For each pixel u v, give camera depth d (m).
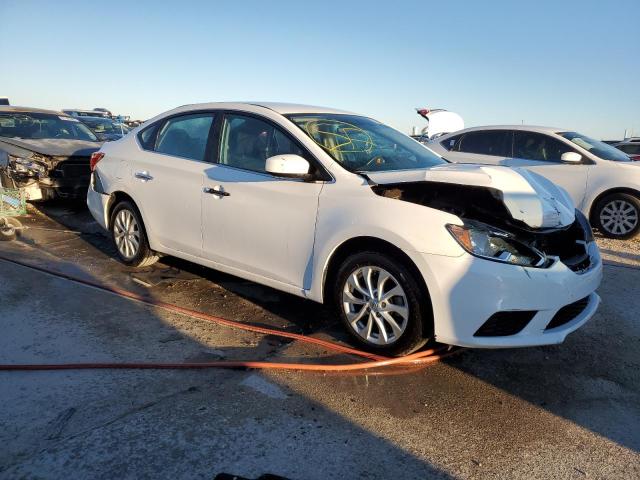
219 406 2.79
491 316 2.96
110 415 2.66
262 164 3.94
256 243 3.88
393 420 2.74
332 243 3.41
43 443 2.41
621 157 7.89
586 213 7.56
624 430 2.74
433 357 3.37
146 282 4.78
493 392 3.06
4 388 2.86
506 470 2.40
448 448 2.54
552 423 2.78
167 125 4.80
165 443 2.46
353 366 3.23
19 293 4.30
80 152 7.77
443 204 3.37
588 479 2.35
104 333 3.63
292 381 3.09
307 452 2.46
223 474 2.20
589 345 3.74
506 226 3.31
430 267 3.01
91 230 6.84
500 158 8.17
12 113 8.69
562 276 3.09
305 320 4.04
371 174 3.52
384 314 3.28
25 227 6.82
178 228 4.46
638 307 4.52
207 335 3.70
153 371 3.13
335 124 4.18
